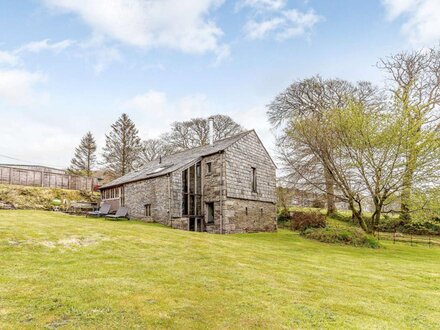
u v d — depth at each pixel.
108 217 20.77
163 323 4.05
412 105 15.02
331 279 7.15
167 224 17.31
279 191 26.14
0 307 4.25
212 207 18.72
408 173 14.13
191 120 37.16
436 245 16.81
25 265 6.39
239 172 18.86
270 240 14.52
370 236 14.84
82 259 7.23
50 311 4.21
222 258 8.55
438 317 4.95
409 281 7.54
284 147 25.50
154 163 25.55
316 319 4.51
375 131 14.30
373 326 4.38
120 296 4.92
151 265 7.13
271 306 4.93
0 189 21.67
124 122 37.75
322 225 18.23
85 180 29.12
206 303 4.89
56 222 12.48
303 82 26.83
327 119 16.19
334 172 17.06
